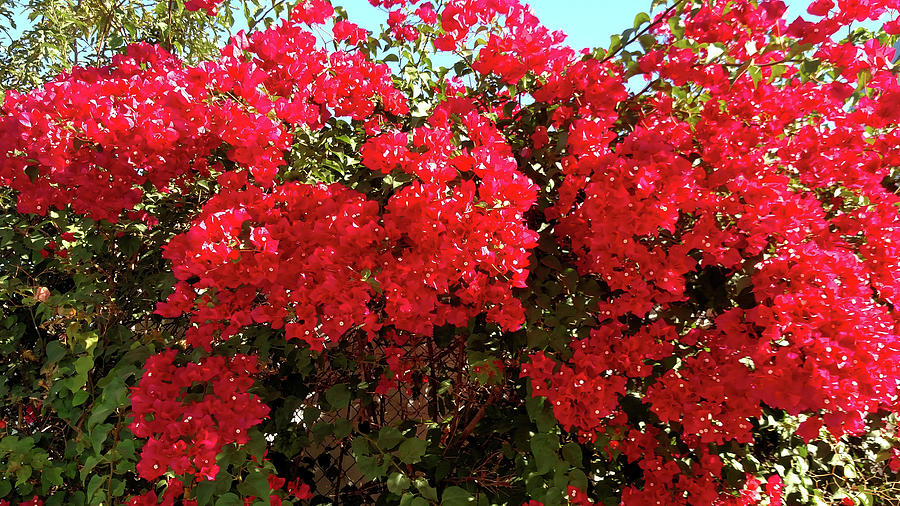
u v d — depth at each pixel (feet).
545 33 6.61
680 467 6.08
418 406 7.54
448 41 6.32
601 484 6.05
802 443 6.54
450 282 5.02
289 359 6.34
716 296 5.60
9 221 7.45
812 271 4.71
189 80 5.67
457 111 5.88
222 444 4.92
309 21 6.95
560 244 6.09
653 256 5.12
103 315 7.15
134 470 6.38
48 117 5.97
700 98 5.81
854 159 5.44
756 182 5.09
